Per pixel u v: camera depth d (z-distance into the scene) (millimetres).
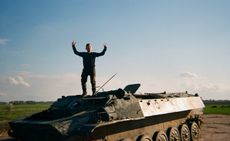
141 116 10023
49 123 8156
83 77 11977
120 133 9750
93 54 12055
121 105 9516
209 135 16922
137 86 12461
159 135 11820
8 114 34250
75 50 12117
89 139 8523
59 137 8047
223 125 21891
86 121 8391
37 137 8891
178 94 14914
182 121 14281
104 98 9648
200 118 16094
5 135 17234
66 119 8492
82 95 11289
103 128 8984
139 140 10586
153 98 12367
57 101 11312
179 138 13547
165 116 12594
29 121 9102
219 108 47562
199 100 15992
